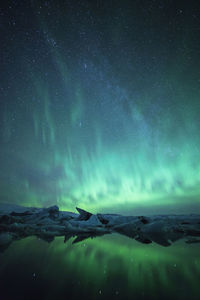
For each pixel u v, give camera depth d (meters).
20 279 2.12
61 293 1.82
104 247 3.46
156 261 2.66
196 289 1.84
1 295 1.78
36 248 3.40
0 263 2.63
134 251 3.18
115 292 1.81
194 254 2.95
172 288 1.87
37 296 1.73
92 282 2.02
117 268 2.42
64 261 2.70
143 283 1.99
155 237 4.38
